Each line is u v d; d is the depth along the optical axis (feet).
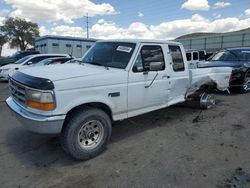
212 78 21.25
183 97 19.13
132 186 10.64
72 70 13.23
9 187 10.66
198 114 21.04
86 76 12.49
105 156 13.39
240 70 28.78
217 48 173.88
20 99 12.66
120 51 15.20
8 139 15.83
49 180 11.18
